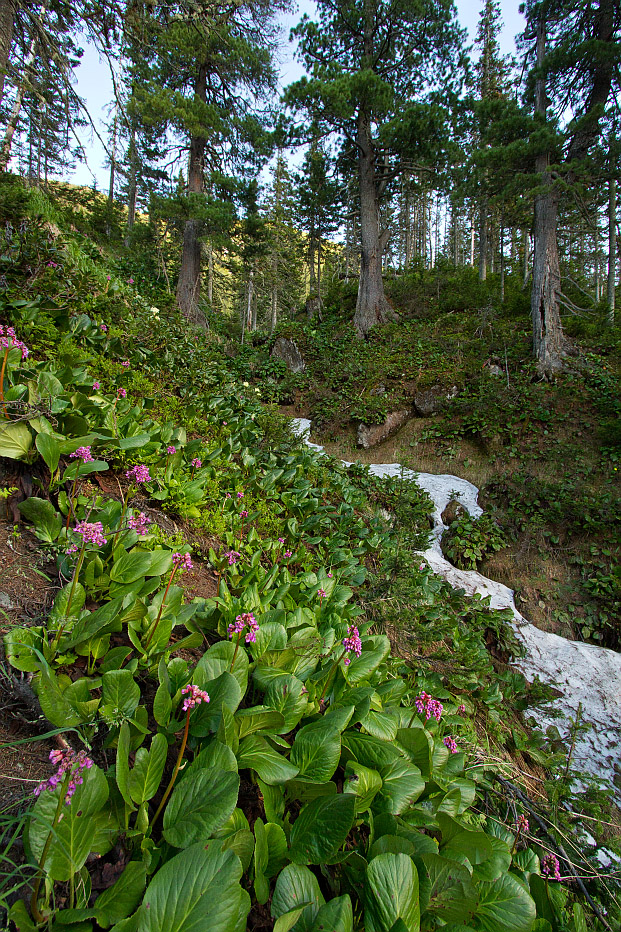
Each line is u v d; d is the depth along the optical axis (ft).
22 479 7.82
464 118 46.80
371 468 34.32
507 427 34.12
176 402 17.34
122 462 10.57
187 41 40.16
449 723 10.44
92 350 15.39
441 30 47.75
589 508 24.76
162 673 5.57
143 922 3.28
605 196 41.39
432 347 44.98
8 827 4.23
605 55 34.17
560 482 28.25
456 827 5.80
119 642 6.61
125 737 4.51
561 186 34.99
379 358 45.62
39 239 17.10
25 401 8.51
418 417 39.60
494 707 13.89
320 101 45.09
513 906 5.41
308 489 16.81
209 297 92.58
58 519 7.47
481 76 74.28
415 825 5.83
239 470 15.25
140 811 4.37
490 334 43.78
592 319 48.34
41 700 4.72
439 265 72.74
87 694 5.18
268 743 5.51
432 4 46.93
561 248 60.70
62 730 4.66
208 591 9.48
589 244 95.61
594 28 39.60
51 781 3.72
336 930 3.73
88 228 51.72
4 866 3.97
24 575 6.77
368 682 8.29
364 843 5.75
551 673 18.21
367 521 19.31
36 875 3.55
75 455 8.46
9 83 18.81
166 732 5.27
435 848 5.18
